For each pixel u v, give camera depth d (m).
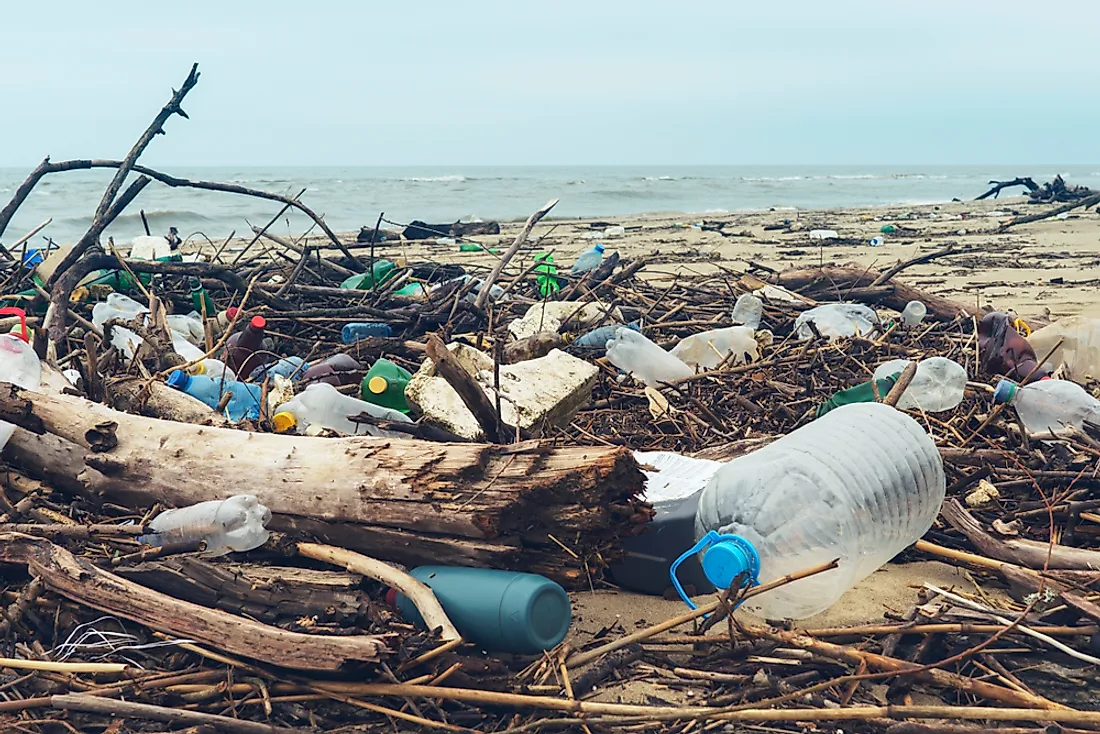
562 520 2.53
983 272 11.16
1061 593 2.54
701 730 2.21
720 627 2.64
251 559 2.76
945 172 153.88
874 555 2.74
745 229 20.48
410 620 2.48
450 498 2.55
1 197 34.38
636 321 6.03
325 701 2.31
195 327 5.55
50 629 2.54
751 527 2.59
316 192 41.09
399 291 6.86
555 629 2.44
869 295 6.84
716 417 4.11
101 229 5.57
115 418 3.10
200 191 38.97
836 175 116.31
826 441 2.76
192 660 2.43
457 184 55.62
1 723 2.20
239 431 2.99
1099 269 11.34
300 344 5.66
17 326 5.01
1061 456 3.53
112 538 2.75
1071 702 2.28
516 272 8.47
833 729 2.21
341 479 2.68
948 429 3.83
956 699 2.32
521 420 3.56
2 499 2.95
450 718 2.25
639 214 30.97
